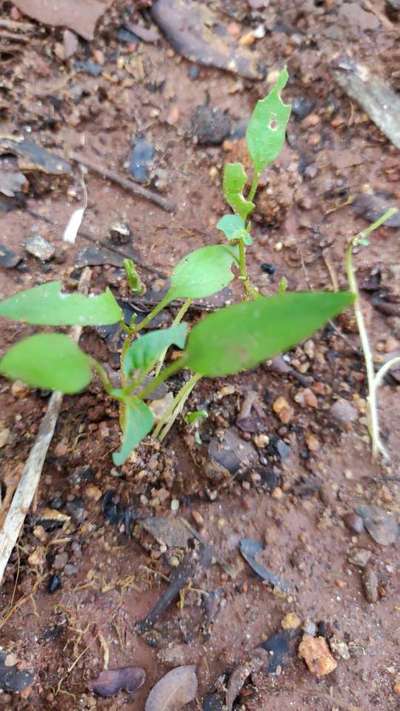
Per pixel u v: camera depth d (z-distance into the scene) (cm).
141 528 17
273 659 16
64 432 19
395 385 21
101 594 16
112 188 23
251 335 10
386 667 16
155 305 21
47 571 17
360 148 24
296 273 22
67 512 17
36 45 23
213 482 18
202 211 23
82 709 15
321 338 21
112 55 24
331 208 23
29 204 22
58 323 14
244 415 19
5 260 20
